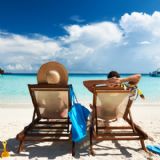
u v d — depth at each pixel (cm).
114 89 420
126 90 424
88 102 1255
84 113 477
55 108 473
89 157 405
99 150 439
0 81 4106
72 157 405
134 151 434
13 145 469
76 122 418
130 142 483
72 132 408
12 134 550
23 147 453
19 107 1041
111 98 441
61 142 481
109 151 434
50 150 438
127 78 443
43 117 489
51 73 443
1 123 675
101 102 448
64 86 431
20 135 420
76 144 470
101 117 469
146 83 3716
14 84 3172
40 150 438
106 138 424
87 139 498
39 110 479
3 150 439
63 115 477
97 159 397
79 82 3722
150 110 964
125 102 451
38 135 429
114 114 467
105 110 461
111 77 463
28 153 423
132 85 448
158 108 1026
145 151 432
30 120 725
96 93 423
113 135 431
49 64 458
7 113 866
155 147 446
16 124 662
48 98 459
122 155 414
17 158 400
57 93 451
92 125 435
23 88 2412
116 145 466
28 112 892
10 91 2053
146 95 1816
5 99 1480
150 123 677
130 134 432
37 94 453
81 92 1881
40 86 434
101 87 417
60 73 456
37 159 396
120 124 636
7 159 395
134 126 462
